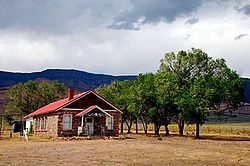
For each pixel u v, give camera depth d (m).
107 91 76.88
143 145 33.59
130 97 61.03
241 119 146.00
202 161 20.95
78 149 28.06
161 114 60.84
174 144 36.34
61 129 45.84
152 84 59.06
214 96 49.75
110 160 20.62
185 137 54.75
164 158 22.20
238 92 53.03
